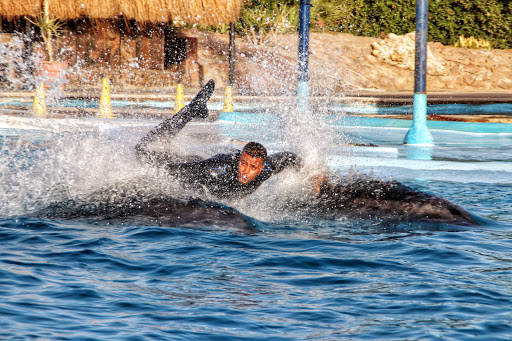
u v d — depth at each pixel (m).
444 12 111.81
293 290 14.27
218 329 11.86
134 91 87.19
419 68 45.06
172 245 18.06
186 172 23.58
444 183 29.56
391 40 105.38
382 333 11.70
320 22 108.44
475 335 11.59
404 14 111.31
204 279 14.97
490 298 13.62
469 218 22.25
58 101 74.88
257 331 11.79
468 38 112.06
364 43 109.00
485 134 52.56
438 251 17.80
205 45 104.06
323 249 18.11
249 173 22.44
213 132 50.78
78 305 12.95
